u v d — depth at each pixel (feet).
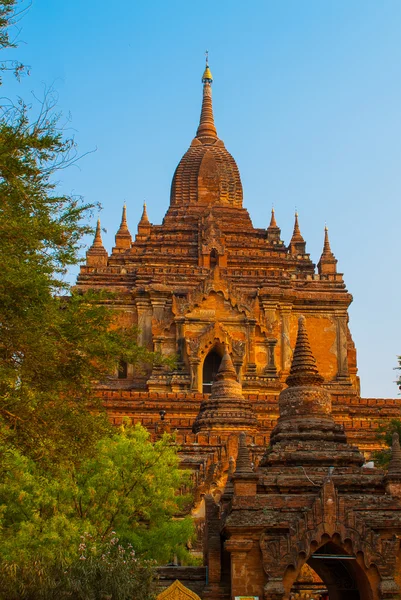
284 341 255.70
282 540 98.84
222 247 272.92
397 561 99.60
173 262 274.77
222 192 301.22
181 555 136.15
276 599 96.68
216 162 304.09
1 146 93.86
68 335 104.22
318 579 123.85
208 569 105.19
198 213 294.25
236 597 97.76
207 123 316.81
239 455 105.09
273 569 97.81
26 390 99.09
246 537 99.30
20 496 124.06
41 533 119.85
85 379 107.24
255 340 251.60
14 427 99.96
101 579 93.86
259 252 283.18
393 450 106.32
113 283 261.03
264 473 107.45
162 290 253.03
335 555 100.63
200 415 188.96
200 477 165.58
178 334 246.68
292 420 117.39
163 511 138.00
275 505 101.50
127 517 133.08
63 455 103.19
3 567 89.86
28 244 95.14
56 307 103.30
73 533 119.03
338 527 99.25
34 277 92.79
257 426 194.90
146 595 97.91
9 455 115.96
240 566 98.73
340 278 266.16
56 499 128.06
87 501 132.46
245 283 262.06
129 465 136.56
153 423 199.52
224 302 249.96
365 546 99.04
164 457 139.85
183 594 100.83
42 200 100.22
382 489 105.50
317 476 106.63
